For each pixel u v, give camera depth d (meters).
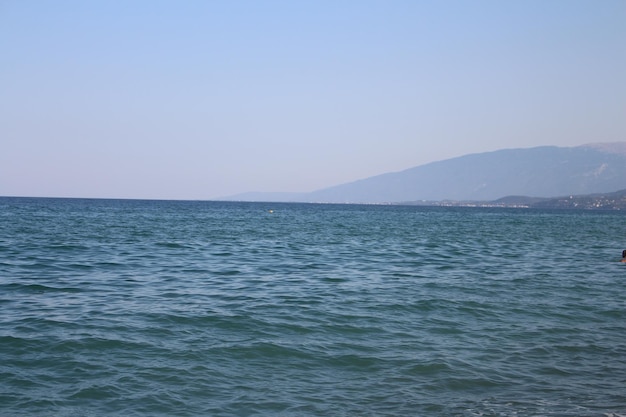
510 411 10.47
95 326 15.11
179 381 11.48
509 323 16.88
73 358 12.56
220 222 80.88
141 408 10.20
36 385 11.05
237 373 12.04
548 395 11.27
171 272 25.84
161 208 154.00
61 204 168.75
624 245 49.09
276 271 27.02
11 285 21.00
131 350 13.22
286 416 10.09
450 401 10.89
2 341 13.51
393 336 15.10
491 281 24.67
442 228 76.56
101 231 53.16
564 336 15.55
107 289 20.77
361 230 67.06
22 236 44.28
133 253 33.84
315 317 16.86
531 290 22.50
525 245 47.28
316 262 31.23
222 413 10.12
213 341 14.11
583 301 20.38
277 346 13.86
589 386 11.80
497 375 12.33
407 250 40.12
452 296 20.70
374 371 12.40
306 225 77.44
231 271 26.67
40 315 16.17
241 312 17.20
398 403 10.75
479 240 52.75
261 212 143.50
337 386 11.52
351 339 14.72
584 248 44.97
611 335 15.75
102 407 10.19
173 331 14.88
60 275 23.92
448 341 14.80
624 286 24.03
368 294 20.84
